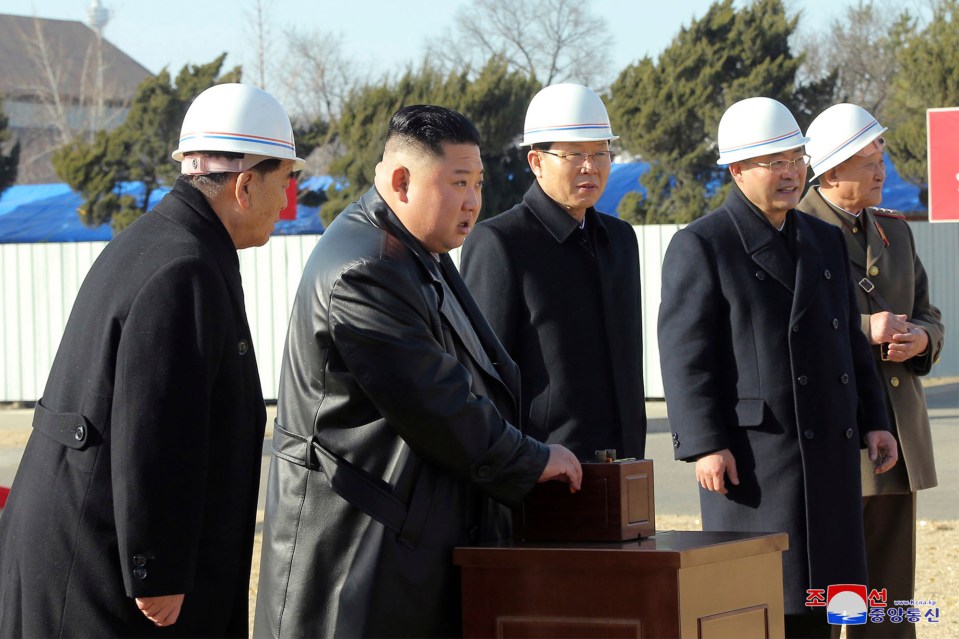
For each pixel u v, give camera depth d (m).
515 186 27.31
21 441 15.75
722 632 3.35
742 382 4.93
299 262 18.41
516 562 3.37
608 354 4.91
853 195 5.55
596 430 4.83
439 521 3.46
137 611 3.32
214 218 3.49
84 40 60.56
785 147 4.90
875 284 5.57
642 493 3.57
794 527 4.84
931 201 7.48
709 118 26.84
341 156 29.36
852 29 42.62
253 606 6.86
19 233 29.97
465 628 3.44
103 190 28.91
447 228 3.62
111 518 3.30
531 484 3.43
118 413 3.25
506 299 4.84
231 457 3.44
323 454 3.44
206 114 3.51
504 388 3.72
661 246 17.62
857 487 4.91
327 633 3.38
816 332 4.93
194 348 3.30
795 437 4.88
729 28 28.33
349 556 3.41
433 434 3.36
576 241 4.96
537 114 4.95
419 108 3.65
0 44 57.09
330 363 3.43
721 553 3.35
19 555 3.37
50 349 19.42
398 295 3.39
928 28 28.00
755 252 4.97
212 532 3.40
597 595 3.29
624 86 28.05
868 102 42.03
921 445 5.43
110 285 3.38
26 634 3.31
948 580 7.06
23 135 50.84
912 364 5.49
